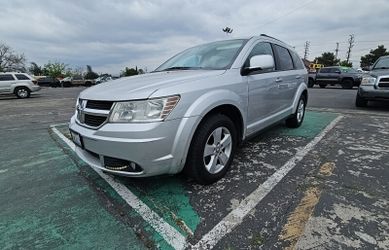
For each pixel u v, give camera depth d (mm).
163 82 2496
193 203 2449
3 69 59656
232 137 2949
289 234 1978
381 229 1994
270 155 3621
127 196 2611
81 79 43562
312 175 2957
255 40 3576
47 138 5008
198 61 3432
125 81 2859
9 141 4848
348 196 2480
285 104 4289
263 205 2381
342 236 1927
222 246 1890
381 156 3518
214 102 2551
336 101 9914
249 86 3145
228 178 2926
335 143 4125
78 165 3490
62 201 2566
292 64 4594
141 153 2176
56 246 1931
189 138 2385
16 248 1923
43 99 14961
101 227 2141
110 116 2281
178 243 1937
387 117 6289
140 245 1924
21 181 3039
